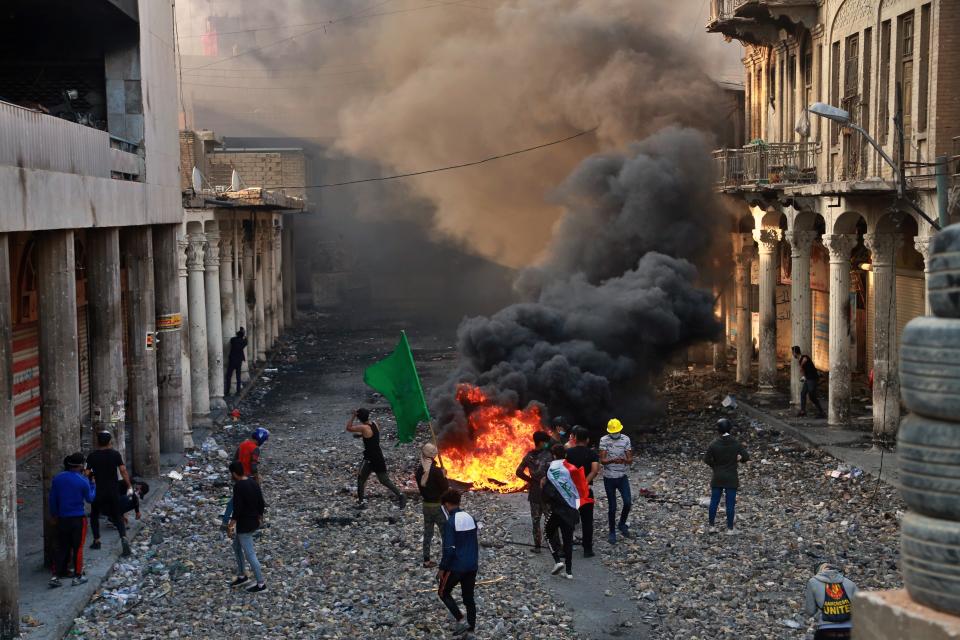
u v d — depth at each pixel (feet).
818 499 49.11
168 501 49.55
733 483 42.55
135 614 33.27
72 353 37.35
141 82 52.95
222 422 73.72
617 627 31.63
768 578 36.19
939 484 7.42
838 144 69.67
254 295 108.37
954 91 53.72
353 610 33.40
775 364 80.12
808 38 78.43
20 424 61.31
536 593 35.19
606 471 41.70
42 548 40.81
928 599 7.51
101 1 47.03
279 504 49.26
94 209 40.01
